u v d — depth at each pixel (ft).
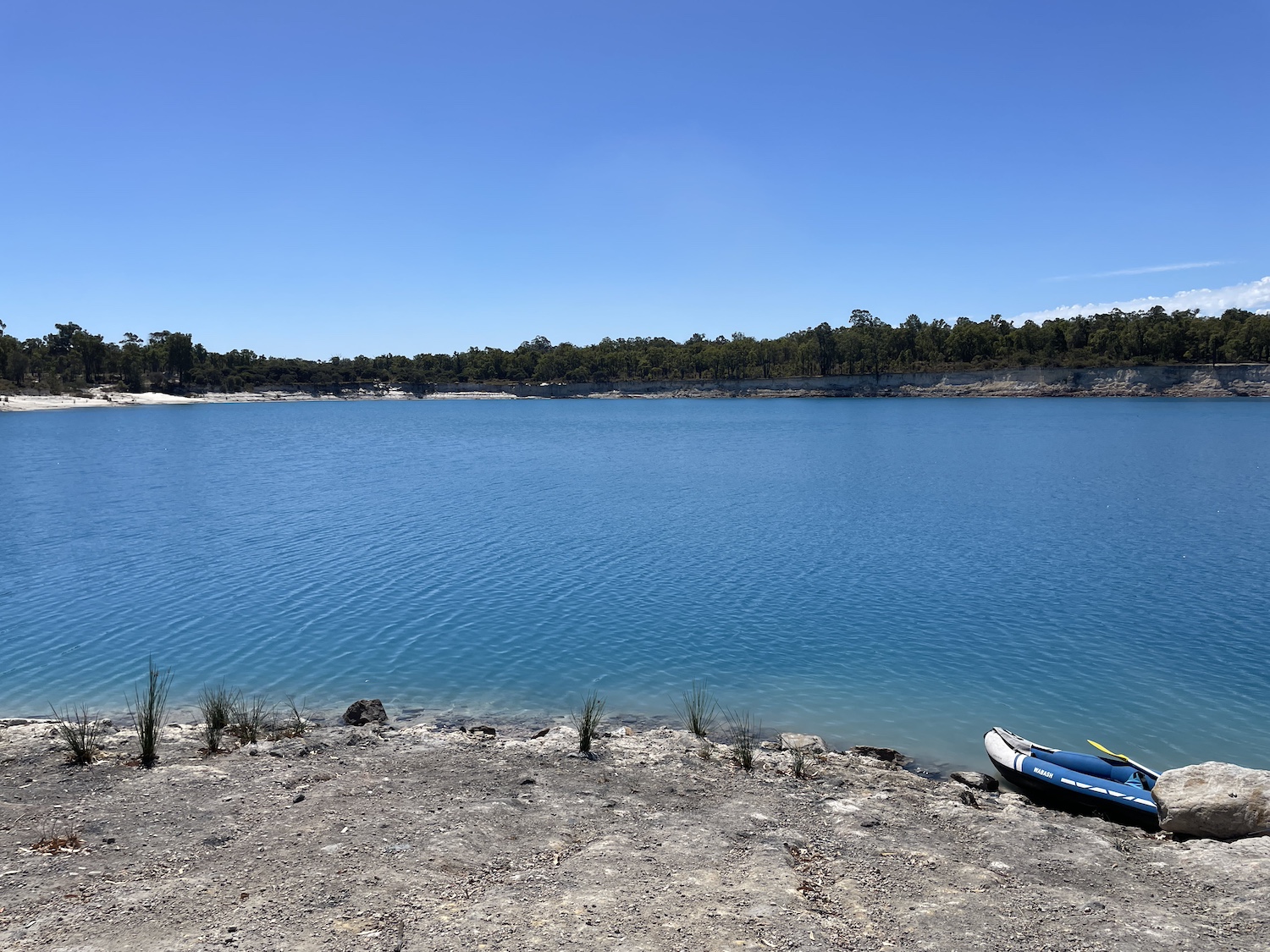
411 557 114.62
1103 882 32.68
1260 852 35.17
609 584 99.25
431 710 60.54
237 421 553.64
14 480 214.48
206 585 97.76
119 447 333.83
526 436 395.96
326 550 119.34
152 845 33.71
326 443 353.31
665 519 149.48
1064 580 102.27
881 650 75.15
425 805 38.96
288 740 50.52
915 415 524.52
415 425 506.07
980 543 125.80
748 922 27.55
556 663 71.26
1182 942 27.48
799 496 181.06
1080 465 243.81
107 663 70.13
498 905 28.43
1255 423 414.41
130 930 26.48
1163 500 172.14
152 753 45.88
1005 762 49.90
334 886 29.91
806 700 63.41
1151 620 84.38
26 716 58.23
